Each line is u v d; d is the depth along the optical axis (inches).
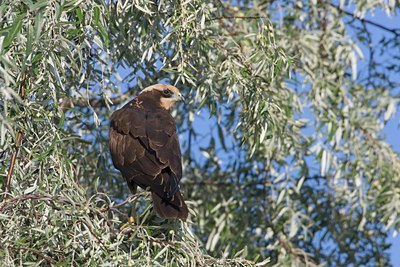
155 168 493.7
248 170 703.1
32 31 413.1
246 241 684.7
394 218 665.0
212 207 699.4
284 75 650.8
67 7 440.5
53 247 419.8
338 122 672.4
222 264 450.3
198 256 449.4
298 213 677.9
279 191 687.7
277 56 526.9
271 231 686.5
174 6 507.5
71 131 549.6
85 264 418.3
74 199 430.6
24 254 413.1
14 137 408.2
